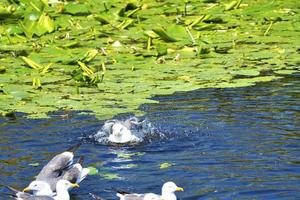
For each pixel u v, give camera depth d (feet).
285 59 63.00
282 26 73.92
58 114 50.49
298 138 45.75
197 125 48.49
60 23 74.59
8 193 39.24
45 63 62.18
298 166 41.78
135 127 48.19
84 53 63.57
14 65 61.77
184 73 58.90
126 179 40.91
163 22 75.46
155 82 56.65
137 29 73.26
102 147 45.73
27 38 70.28
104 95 53.78
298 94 53.78
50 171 40.63
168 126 48.49
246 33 71.51
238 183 39.78
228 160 42.98
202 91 54.95
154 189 39.58
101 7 81.56
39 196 37.63
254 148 44.55
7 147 45.37
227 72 59.06
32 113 50.42
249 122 48.60
